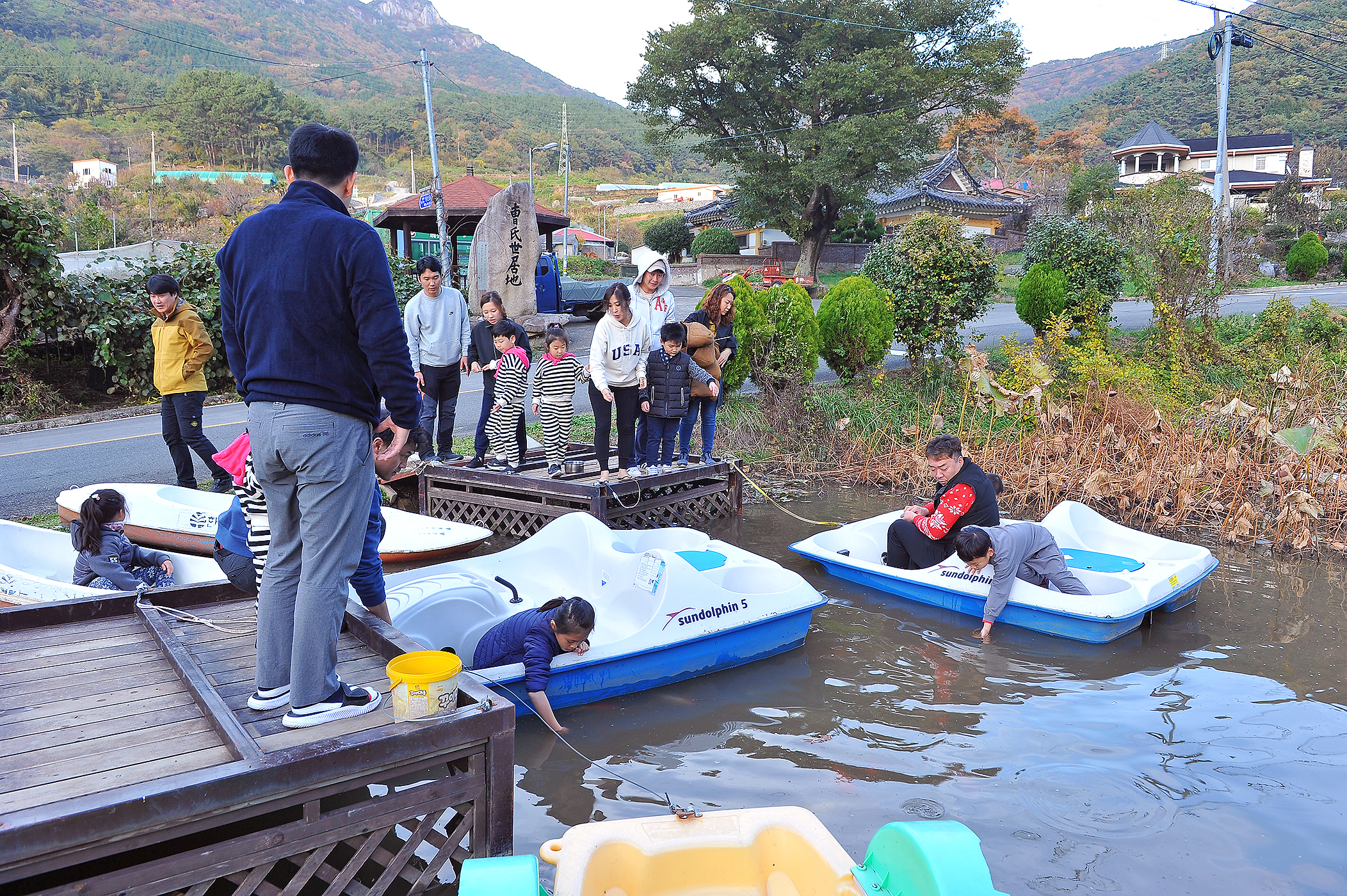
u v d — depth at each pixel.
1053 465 8.31
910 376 12.36
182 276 13.42
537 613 4.08
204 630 3.66
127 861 2.68
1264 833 3.17
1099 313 14.12
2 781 2.40
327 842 2.55
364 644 3.50
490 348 7.29
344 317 2.60
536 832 3.14
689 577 4.53
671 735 3.92
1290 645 5.02
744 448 9.78
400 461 3.14
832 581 6.07
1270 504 7.75
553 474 6.95
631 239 72.25
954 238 12.18
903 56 29.70
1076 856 3.02
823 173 29.30
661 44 32.72
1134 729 3.99
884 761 3.68
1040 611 5.08
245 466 3.07
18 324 12.08
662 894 2.65
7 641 3.52
